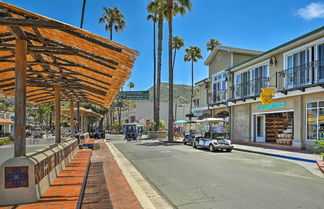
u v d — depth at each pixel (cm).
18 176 415
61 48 477
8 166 412
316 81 1523
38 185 445
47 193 468
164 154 1537
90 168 922
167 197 620
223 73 2678
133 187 705
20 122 441
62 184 541
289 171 956
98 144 2253
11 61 566
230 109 2542
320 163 1081
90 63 582
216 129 2823
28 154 462
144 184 758
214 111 2920
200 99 3334
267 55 1939
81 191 495
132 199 525
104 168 928
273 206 539
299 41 1611
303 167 1053
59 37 474
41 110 6956
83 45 469
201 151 1719
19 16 402
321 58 1510
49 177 539
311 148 1591
